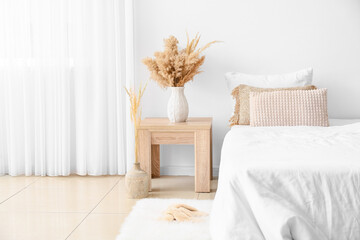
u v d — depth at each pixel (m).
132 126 3.96
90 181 3.85
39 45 3.94
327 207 1.86
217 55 4.02
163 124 3.49
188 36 4.02
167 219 2.75
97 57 3.92
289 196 1.91
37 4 3.92
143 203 3.12
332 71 3.94
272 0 3.94
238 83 3.79
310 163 1.99
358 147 2.30
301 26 3.94
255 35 3.97
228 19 3.98
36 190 3.57
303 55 3.95
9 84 4.00
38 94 3.99
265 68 3.99
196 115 4.09
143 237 2.48
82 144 3.99
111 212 3.01
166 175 4.12
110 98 3.97
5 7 3.97
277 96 3.43
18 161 4.08
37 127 4.02
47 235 2.60
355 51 3.91
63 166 4.01
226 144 2.71
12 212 3.03
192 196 3.39
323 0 3.90
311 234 1.78
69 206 3.15
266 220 1.83
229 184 1.98
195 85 4.05
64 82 3.94
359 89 3.94
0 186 3.71
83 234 2.61
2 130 4.11
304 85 3.72
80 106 3.96
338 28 3.91
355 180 1.89
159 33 4.04
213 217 2.06
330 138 2.61
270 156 2.17
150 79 4.06
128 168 3.98
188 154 4.12
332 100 3.97
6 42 4.00
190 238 2.45
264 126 3.35
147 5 4.02
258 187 1.91
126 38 3.90
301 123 3.36
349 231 1.83
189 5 4.00
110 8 3.90
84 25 3.91
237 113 3.63
